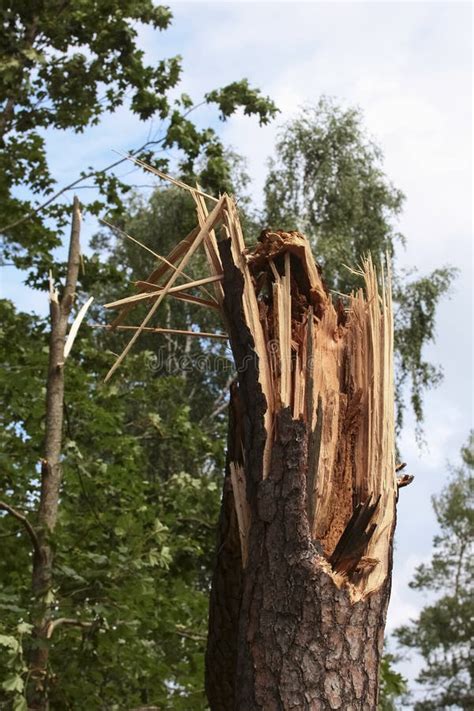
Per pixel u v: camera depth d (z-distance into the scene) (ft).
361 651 9.82
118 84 36.47
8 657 20.83
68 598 22.40
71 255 24.99
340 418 10.84
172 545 28.40
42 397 28.45
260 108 37.04
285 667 9.65
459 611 98.48
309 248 11.38
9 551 26.73
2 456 26.86
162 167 36.27
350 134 61.41
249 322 10.78
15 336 32.48
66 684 22.77
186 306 55.77
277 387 10.55
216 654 11.21
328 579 9.89
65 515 26.78
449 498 108.17
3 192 35.55
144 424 34.63
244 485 10.59
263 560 10.00
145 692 26.86
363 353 11.17
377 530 10.38
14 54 33.91
